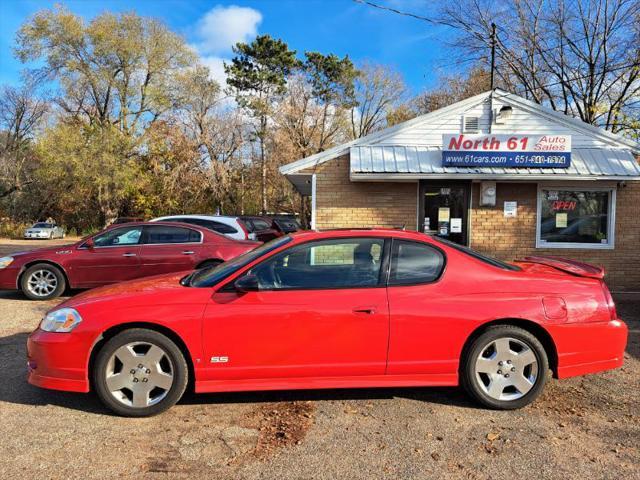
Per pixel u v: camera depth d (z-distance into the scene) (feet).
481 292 12.74
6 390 14.10
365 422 12.11
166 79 125.49
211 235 28.81
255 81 120.16
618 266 32.27
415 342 12.46
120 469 9.89
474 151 30.27
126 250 27.84
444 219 32.65
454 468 9.98
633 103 56.44
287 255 12.91
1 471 9.78
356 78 135.54
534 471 9.86
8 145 153.69
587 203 32.65
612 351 13.01
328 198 32.86
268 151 118.11
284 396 13.78
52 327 12.30
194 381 12.38
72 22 116.78
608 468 9.99
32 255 27.61
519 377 12.79
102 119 127.75
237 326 12.12
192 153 110.73
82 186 124.26
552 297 12.80
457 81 85.56
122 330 12.24
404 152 31.99
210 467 10.00
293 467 10.00
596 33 56.08
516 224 32.58
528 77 64.75
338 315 12.28
